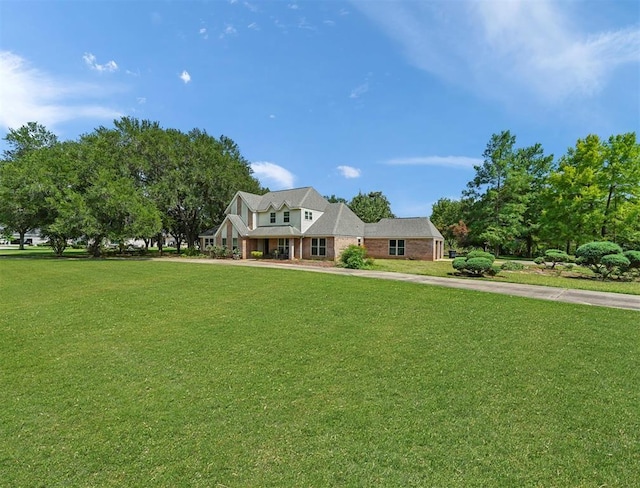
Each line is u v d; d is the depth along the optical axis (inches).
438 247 1272.1
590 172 1093.8
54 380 206.1
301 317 343.6
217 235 1413.6
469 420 154.9
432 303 399.9
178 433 149.2
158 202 1469.0
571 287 531.5
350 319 334.3
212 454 133.9
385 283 553.6
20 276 677.9
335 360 232.4
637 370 208.4
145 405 174.7
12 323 330.6
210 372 215.5
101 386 197.5
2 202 1243.8
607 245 677.9
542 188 1457.9
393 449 134.3
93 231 1227.2
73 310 380.8
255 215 1370.6
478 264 665.6
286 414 163.2
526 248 1606.8
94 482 119.4
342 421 155.7
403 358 233.6
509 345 255.4
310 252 1221.7
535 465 123.6
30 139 1630.2
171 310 378.0
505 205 1460.4
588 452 131.0
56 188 1240.8
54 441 144.5
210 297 445.4
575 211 1135.0
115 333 298.5
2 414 167.0
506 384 191.5
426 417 158.2
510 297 434.3
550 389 184.5
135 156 1483.8
